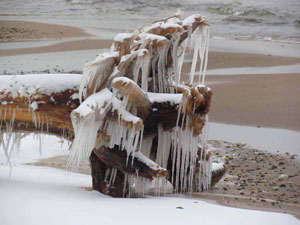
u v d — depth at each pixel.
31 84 7.26
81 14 44.94
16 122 7.50
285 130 14.10
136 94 6.55
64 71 22.27
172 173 7.46
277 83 20.86
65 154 11.74
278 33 35.62
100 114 6.46
